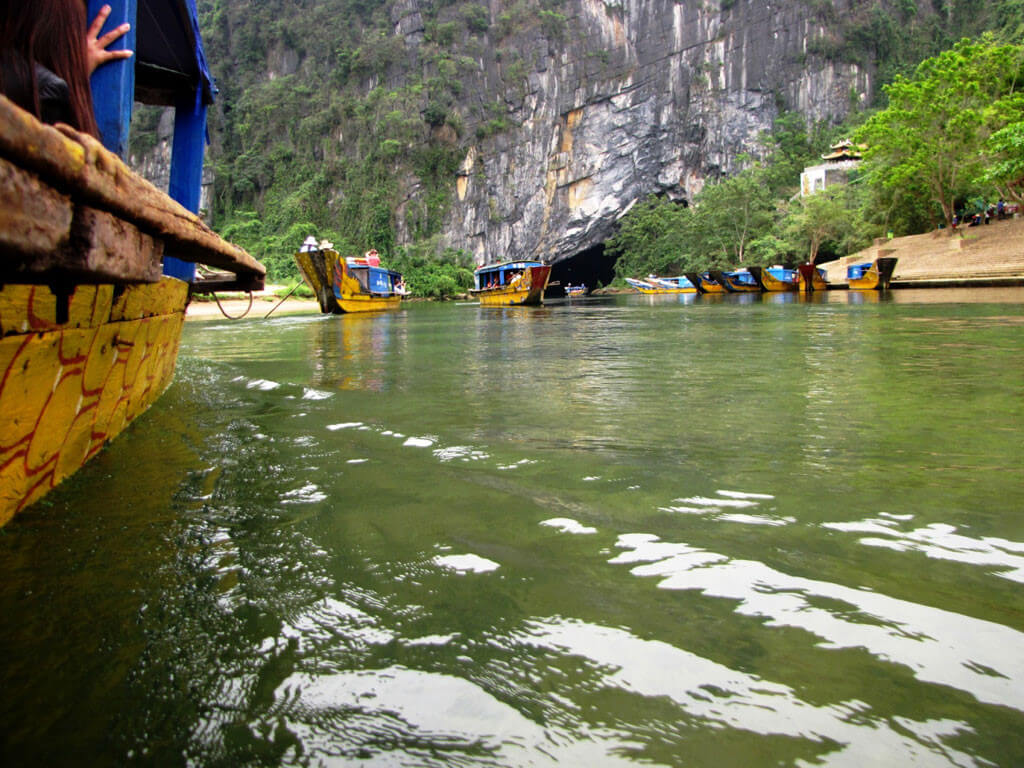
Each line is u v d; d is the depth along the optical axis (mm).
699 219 60625
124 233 1816
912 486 2418
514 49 78250
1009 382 4609
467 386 5348
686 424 3619
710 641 1428
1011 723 1147
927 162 33906
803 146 73875
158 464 2951
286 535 2084
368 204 74375
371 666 1364
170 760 1111
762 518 2137
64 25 2098
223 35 86562
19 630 1511
